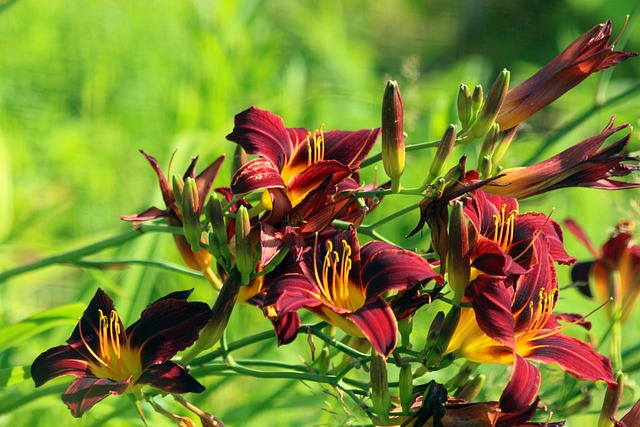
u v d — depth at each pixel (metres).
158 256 1.71
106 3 2.97
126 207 2.49
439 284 1.29
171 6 3.02
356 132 1.35
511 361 1.30
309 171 1.31
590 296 1.56
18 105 2.70
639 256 1.54
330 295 1.29
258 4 2.74
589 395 1.50
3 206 1.74
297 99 2.45
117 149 2.61
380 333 1.25
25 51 2.82
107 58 2.85
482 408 1.28
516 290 1.30
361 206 1.33
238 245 1.30
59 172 2.48
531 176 1.34
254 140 1.33
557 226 1.34
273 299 1.27
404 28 3.78
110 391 1.29
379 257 1.29
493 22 3.83
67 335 1.77
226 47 2.64
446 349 1.31
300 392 1.70
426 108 2.50
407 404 1.30
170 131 2.57
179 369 1.30
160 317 1.32
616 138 2.42
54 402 1.53
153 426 1.55
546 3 3.85
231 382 1.83
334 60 3.21
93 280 1.75
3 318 1.64
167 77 2.86
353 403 1.49
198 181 1.39
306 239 1.31
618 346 1.53
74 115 2.80
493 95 1.34
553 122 2.92
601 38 1.35
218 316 1.32
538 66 3.58
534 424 1.28
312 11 3.55
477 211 1.31
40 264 1.49
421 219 1.32
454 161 1.89
